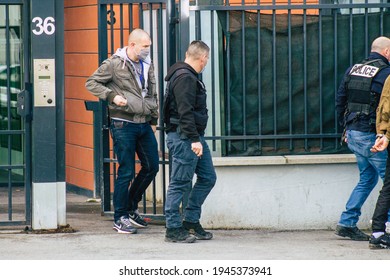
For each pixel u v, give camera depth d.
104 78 18.06
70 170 25.02
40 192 18.61
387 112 16.75
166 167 21.47
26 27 18.45
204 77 19.52
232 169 19.20
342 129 19.66
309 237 18.69
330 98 19.64
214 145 19.45
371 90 17.66
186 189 17.66
